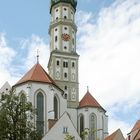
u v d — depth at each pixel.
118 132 106.06
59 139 99.19
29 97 111.44
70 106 136.25
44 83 114.62
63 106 118.88
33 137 76.94
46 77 117.31
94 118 127.50
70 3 152.12
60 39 146.12
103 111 130.12
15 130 73.94
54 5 152.62
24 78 117.75
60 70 141.50
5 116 73.88
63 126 100.62
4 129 73.25
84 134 75.25
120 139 105.38
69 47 145.62
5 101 79.62
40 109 111.94
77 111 130.00
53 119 109.56
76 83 140.88
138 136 95.50
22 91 113.94
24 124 75.56
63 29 147.75
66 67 142.50
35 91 113.19
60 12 150.12
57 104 118.06
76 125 128.38
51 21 151.62
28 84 113.06
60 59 142.88
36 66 120.94
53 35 148.50
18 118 75.50
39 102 112.56
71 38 147.38
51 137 98.75
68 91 139.00
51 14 153.38
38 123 109.94
